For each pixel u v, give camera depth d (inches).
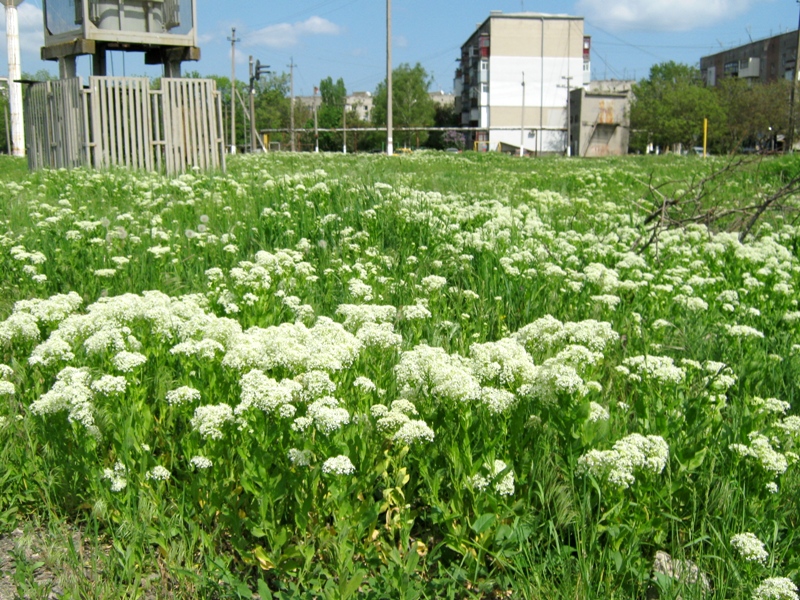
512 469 134.0
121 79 564.7
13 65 1171.3
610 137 3314.5
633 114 2864.2
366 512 126.4
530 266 286.5
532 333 174.7
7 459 147.2
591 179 687.1
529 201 493.7
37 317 182.1
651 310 248.1
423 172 708.7
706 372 176.2
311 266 268.1
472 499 131.0
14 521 138.4
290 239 318.0
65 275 260.1
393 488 135.9
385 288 254.2
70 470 139.2
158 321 165.6
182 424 160.4
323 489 132.3
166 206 402.3
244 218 356.8
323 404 131.9
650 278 270.4
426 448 140.0
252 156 1033.5
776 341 231.9
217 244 307.1
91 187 457.1
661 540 132.6
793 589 113.4
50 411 137.8
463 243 309.4
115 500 134.6
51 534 132.0
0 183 482.9
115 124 568.1
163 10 592.1
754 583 121.5
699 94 2522.1
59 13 591.5
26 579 121.5
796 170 677.3
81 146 566.9
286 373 152.3
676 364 203.3
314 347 151.9
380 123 4375.0
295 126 4042.8
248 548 130.6
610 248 316.5
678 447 142.6
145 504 131.2
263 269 227.8
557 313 242.7
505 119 3932.1
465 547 126.8
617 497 131.6
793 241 377.1
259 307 219.0
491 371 144.7
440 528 132.6
